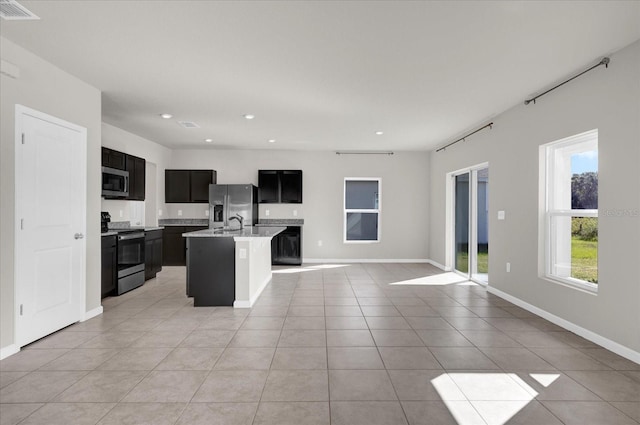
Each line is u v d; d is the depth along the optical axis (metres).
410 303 4.54
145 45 2.93
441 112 4.82
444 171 7.11
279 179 7.77
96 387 2.37
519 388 2.38
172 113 4.98
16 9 2.40
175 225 7.38
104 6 2.37
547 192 3.98
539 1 2.27
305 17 2.49
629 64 2.83
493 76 3.54
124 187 5.36
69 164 3.52
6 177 2.83
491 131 5.12
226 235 4.34
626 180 2.85
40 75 3.15
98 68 3.39
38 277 3.15
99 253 4.00
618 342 2.93
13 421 1.99
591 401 2.22
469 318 3.91
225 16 2.49
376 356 2.88
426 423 1.99
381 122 5.40
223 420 2.01
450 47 2.94
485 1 2.28
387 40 2.82
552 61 3.17
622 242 2.88
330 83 3.79
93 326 3.60
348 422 1.99
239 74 3.55
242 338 3.28
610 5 2.30
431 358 2.85
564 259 3.76
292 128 5.84
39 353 2.92
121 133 5.97
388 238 8.03
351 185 8.16
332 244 8.00
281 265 7.60
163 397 2.25
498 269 4.89
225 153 7.86
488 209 5.19
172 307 4.33
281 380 2.47
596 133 3.33
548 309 3.84
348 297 4.84
